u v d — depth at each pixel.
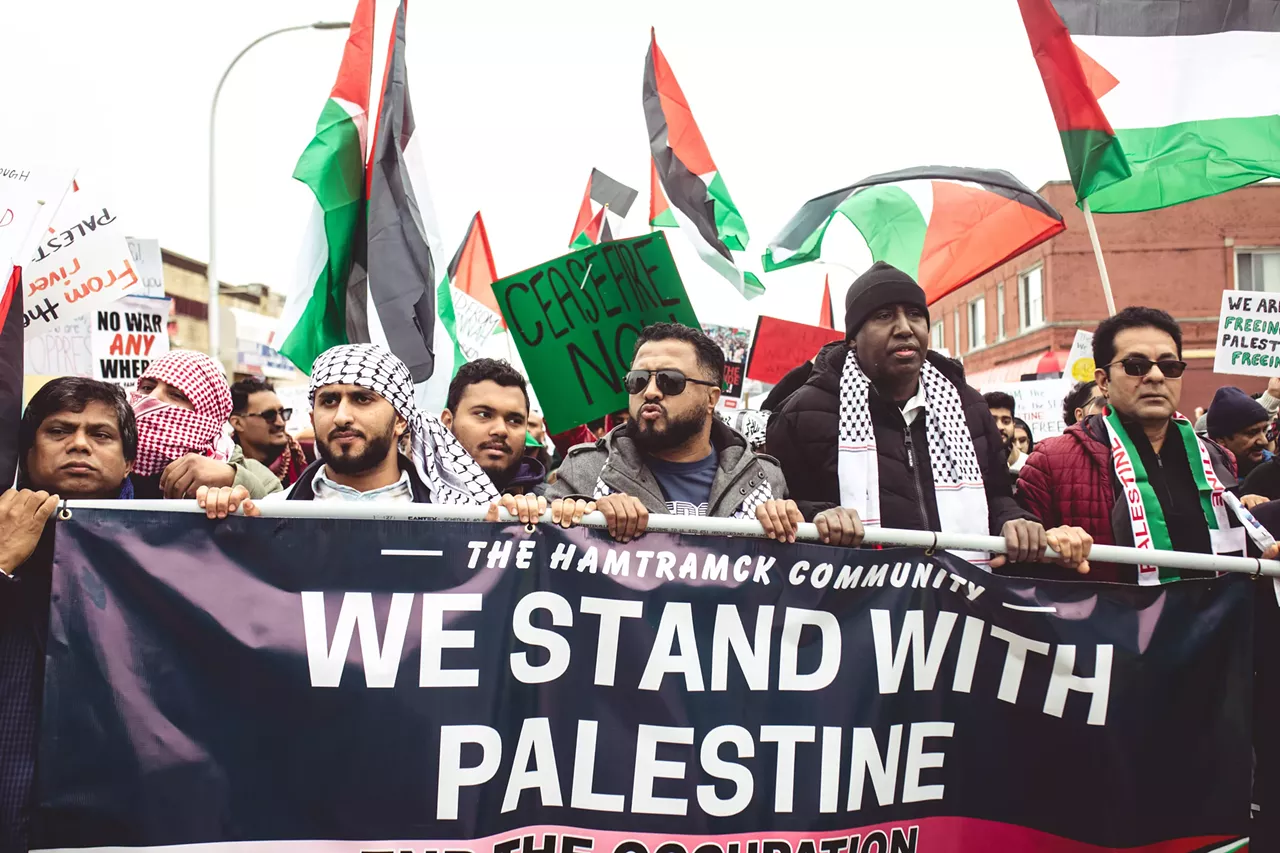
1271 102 5.50
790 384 4.36
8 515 2.50
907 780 2.91
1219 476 3.99
